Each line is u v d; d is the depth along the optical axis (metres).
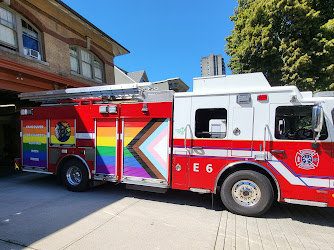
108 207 4.62
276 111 4.05
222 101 4.37
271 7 10.59
